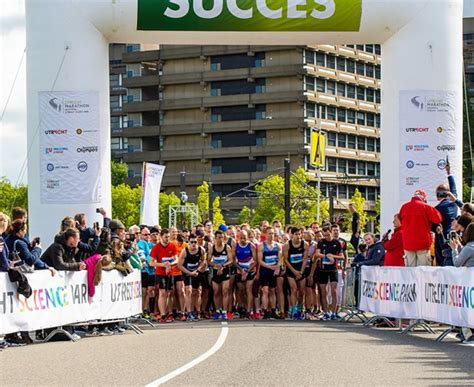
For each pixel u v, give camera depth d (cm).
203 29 2219
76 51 2223
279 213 8681
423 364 1121
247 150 10406
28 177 2267
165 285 2169
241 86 10469
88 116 2236
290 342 1453
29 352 1324
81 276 1622
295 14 2216
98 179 2248
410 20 2267
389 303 1753
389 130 2311
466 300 1384
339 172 10612
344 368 1077
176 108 10750
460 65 2308
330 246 2192
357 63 10750
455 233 1588
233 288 2259
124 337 1623
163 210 9762
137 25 2217
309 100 10131
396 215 1923
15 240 1470
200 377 991
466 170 7281
